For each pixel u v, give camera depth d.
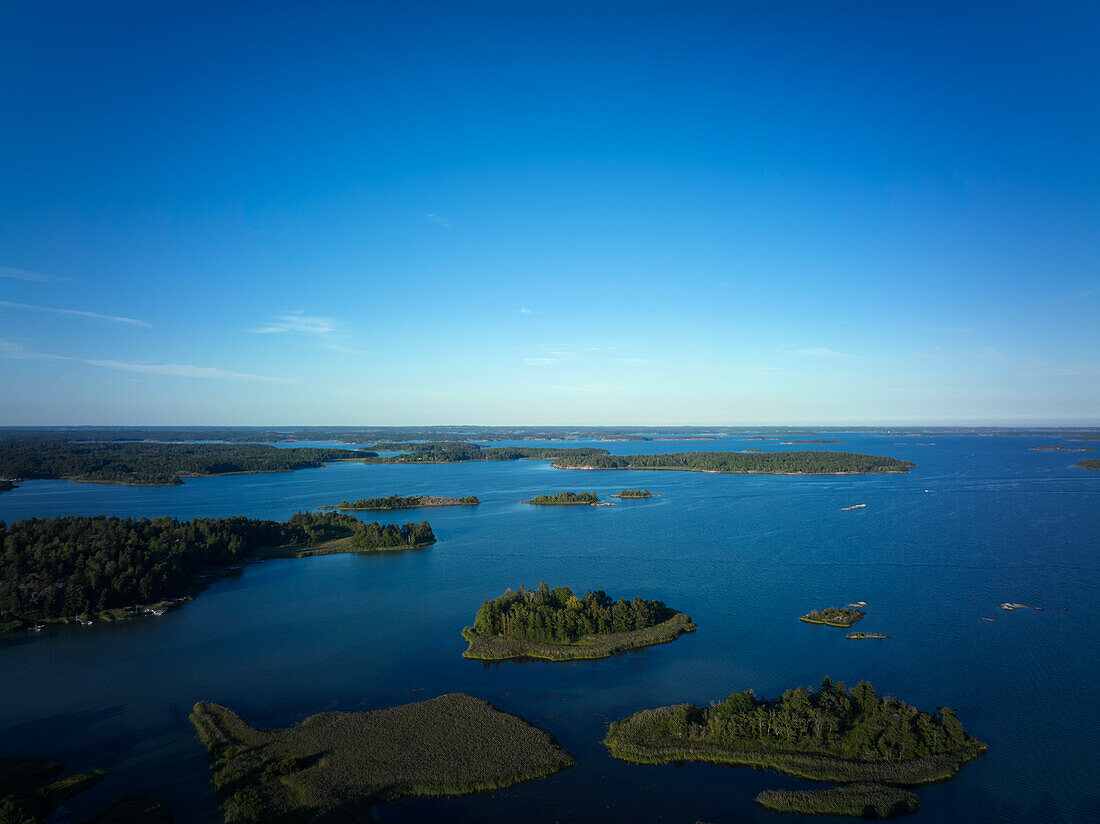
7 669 146.00
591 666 145.00
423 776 101.56
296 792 97.69
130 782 101.50
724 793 98.12
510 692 132.75
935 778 100.25
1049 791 97.75
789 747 108.25
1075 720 118.44
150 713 124.50
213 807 95.38
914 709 112.25
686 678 138.25
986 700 126.56
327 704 128.12
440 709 122.81
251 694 132.62
